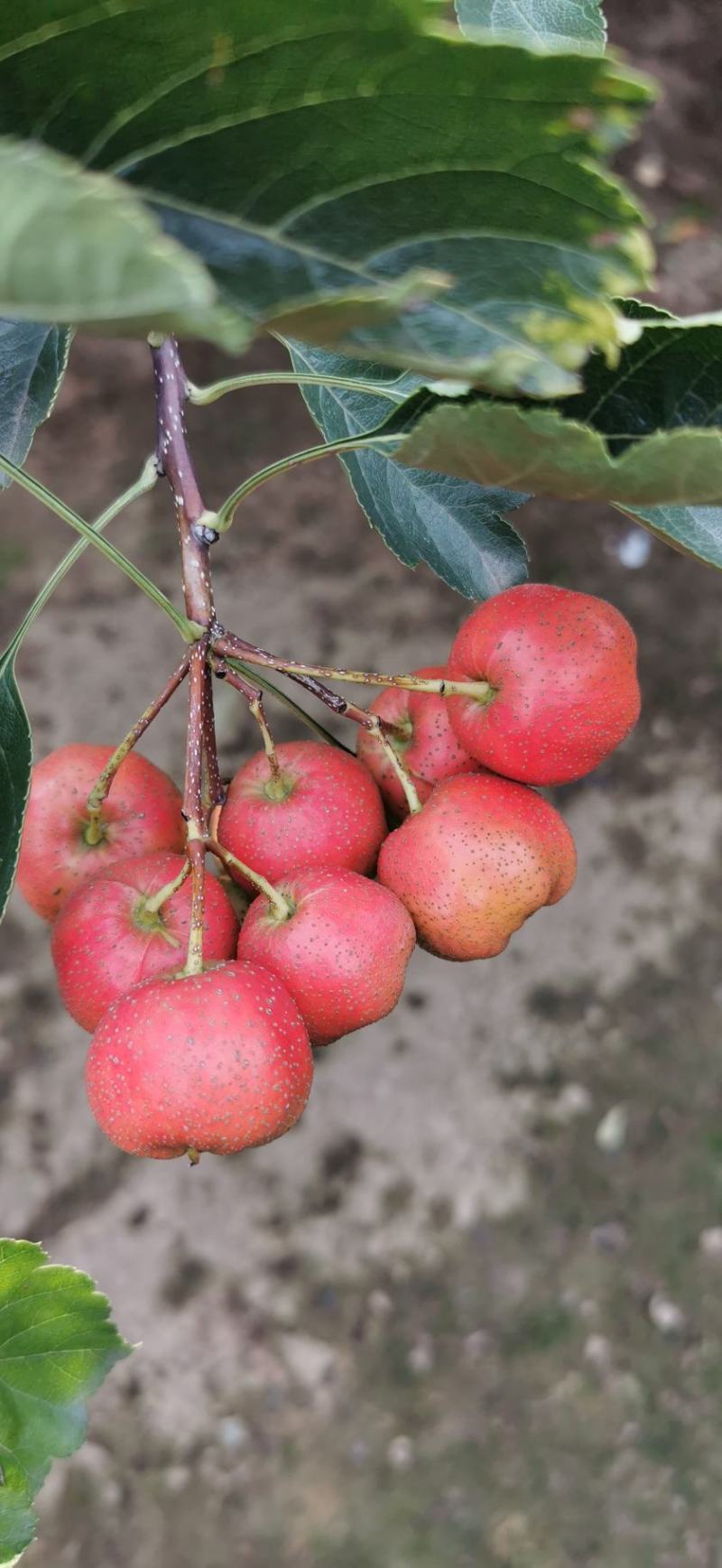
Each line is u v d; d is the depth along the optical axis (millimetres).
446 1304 661
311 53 203
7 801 276
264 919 277
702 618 837
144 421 883
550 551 847
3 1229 661
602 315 217
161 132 208
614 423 261
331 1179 687
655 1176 691
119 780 299
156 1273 660
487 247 215
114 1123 265
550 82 204
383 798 301
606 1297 661
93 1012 279
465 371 216
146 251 160
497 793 287
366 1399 639
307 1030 277
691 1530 602
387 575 839
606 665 281
